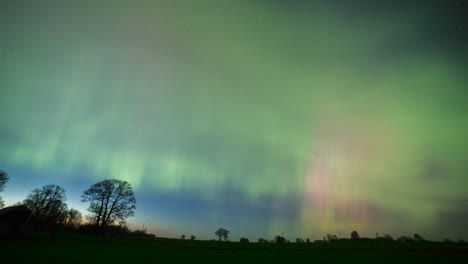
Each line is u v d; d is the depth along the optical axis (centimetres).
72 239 6362
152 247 6400
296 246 7531
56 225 6612
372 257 5069
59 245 5084
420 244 7288
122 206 8262
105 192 8206
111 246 5800
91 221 7950
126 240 7612
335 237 10038
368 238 9475
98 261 3500
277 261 4438
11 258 3234
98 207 8038
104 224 8025
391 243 7769
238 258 4684
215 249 6675
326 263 4309
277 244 8138
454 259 4744
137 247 6119
